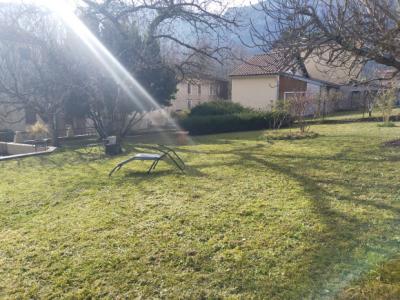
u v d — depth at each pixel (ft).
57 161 33.83
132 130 73.20
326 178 20.93
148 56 50.70
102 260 11.70
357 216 14.28
